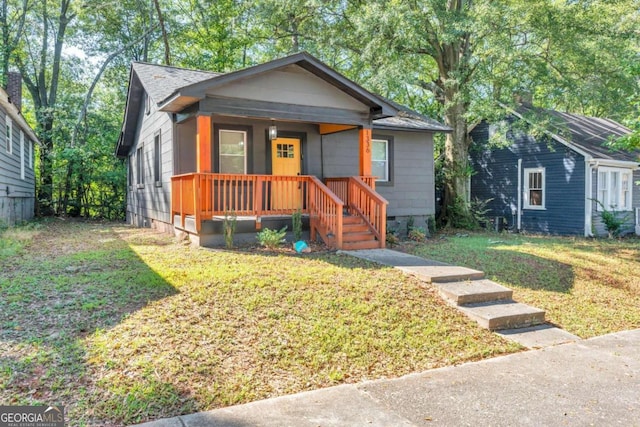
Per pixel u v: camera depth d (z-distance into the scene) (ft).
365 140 34.53
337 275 22.02
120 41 79.51
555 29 44.55
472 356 15.88
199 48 83.97
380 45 47.26
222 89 28.78
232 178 29.12
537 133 50.08
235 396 11.84
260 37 74.64
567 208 52.80
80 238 35.55
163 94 34.12
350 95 33.50
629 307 23.26
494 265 28.78
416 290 21.21
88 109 73.97
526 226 57.88
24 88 81.66
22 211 53.42
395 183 45.34
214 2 76.79
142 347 13.47
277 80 30.63
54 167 65.72
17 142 48.39
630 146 36.73
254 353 14.11
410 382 13.42
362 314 17.80
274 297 18.29
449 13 46.19
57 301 16.75
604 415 11.55
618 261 33.17
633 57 46.47
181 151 34.96
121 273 20.80
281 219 31.55
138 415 10.56
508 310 19.76
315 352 14.67
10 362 12.13
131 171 59.52
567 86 47.70
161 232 40.14
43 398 10.79
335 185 37.70
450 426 10.78
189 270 21.39
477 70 49.14
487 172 63.16
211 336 14.70
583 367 15.05
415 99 76.84
